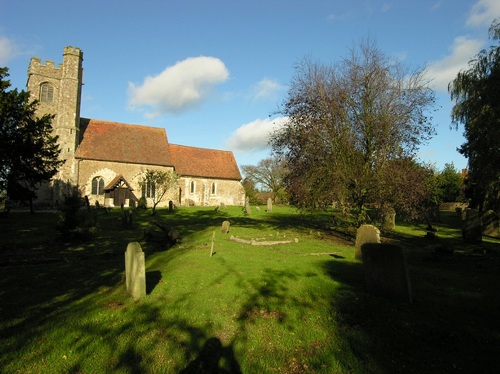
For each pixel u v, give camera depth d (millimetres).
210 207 38719
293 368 4227
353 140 14781
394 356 4426
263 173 60219
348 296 6625
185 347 4633
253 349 4641
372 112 14727
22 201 24078
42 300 6516
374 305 6121
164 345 4676
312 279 7852
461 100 21109
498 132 17000
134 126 43094
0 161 19188
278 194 50000
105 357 4363
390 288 6480
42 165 22391
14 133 19281
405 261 6324
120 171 38312
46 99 36750
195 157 47625
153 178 32844
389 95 14617
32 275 8383
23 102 20141
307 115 15023
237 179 48656
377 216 14984
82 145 37344
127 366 4164
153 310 5895
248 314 5754
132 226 18797
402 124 14258
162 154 41969
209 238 14352
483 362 4246
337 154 14766
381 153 14281
